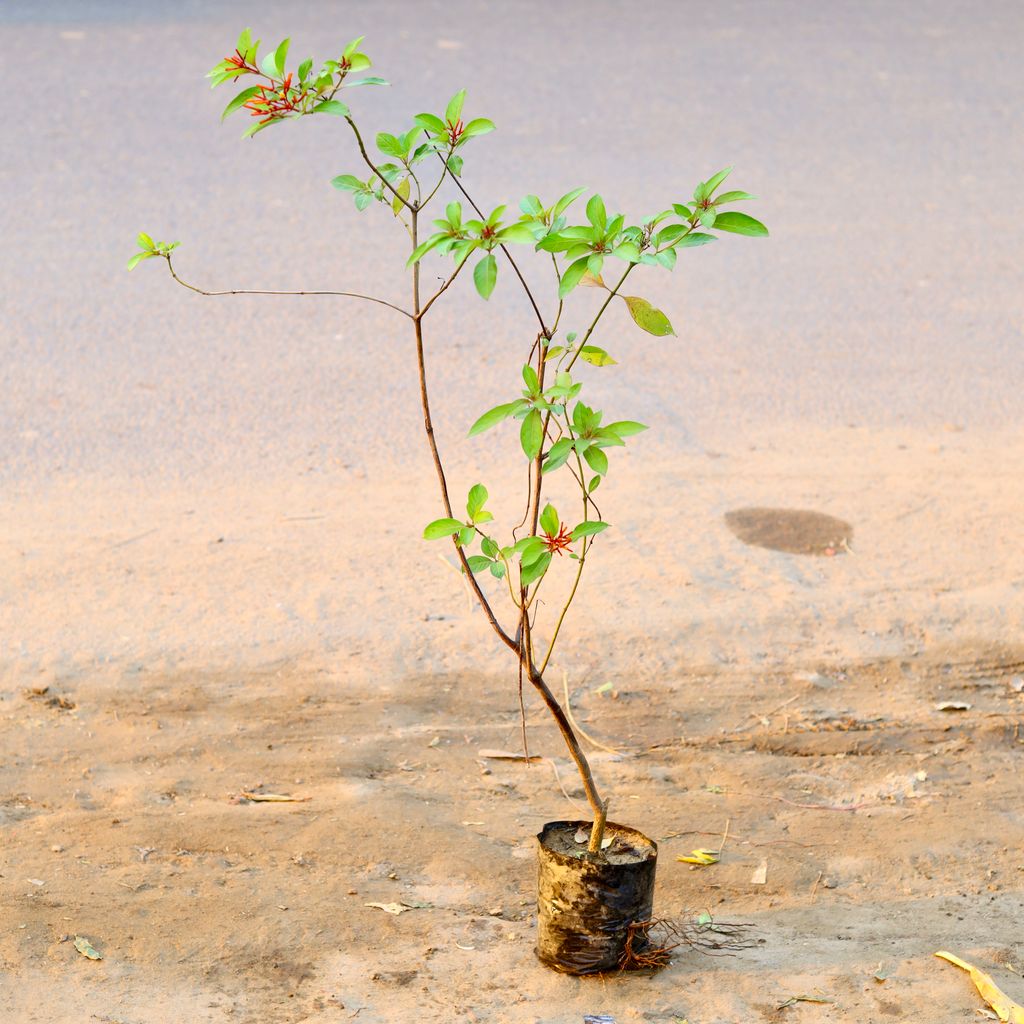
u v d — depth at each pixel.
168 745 5.05
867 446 7.84
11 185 11.49
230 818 4.57
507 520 6.80
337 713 5.32
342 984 3.72
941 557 6.62
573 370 8.75
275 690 5.45
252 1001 3.63
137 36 16.59
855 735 5.34
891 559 6.59
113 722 5.18
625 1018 3.60
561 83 14.96
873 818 4.79
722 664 5.76
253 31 16.94
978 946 3.98
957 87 15.60
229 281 9.86
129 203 11.24
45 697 5.32
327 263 10.25
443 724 5.30
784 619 6.05
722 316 9.73
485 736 5.24
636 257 3.22
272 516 6.83
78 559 6.30
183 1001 3.61
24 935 3.82
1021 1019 3.57
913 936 4.05
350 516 6.86
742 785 4.98
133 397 8.17
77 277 9.86
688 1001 3.68
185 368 8.61
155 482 7.18
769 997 3.70
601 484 7.26
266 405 8.15
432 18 18.09
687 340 9.32
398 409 8.16
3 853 4.27
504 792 4.87
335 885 4.21
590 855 3.79
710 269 10.60
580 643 5.83
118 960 3.76
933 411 8.35
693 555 6.54
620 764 5.09
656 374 8.76
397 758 5.06
